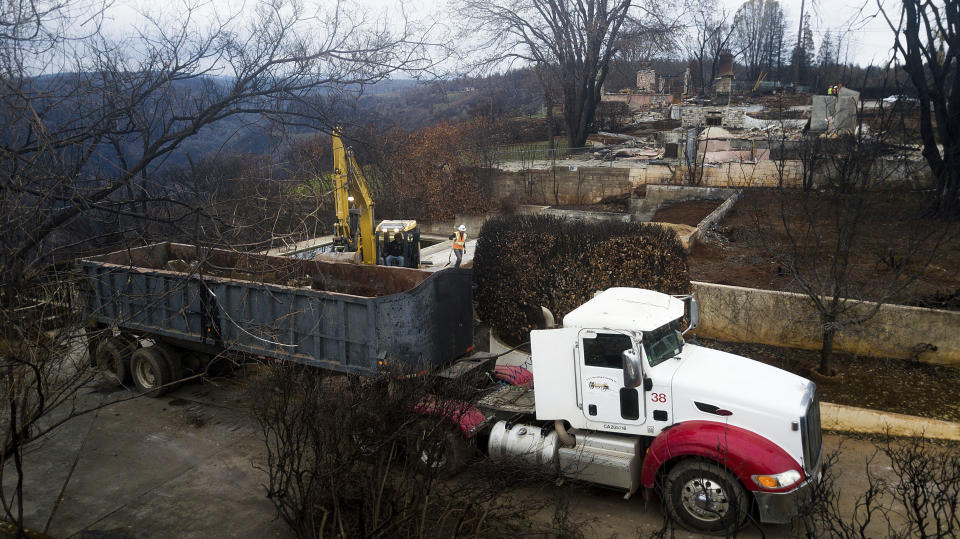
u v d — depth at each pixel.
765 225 18.22
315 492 5.83
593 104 39.84
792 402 6.25
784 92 53.75
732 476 6.11
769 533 6.35
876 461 7.82
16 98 4.81
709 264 15.73
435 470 5.87
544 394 7.13
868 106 32.12
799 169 23.48
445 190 29.73
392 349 7.81
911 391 9.52
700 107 38.16
